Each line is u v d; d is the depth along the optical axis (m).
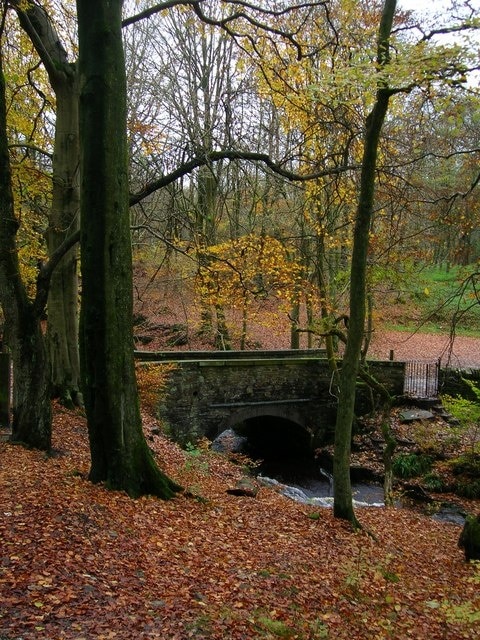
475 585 7.69
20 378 8.98
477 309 31.97
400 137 13.12
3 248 8.39
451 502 14.66
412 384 21.42
